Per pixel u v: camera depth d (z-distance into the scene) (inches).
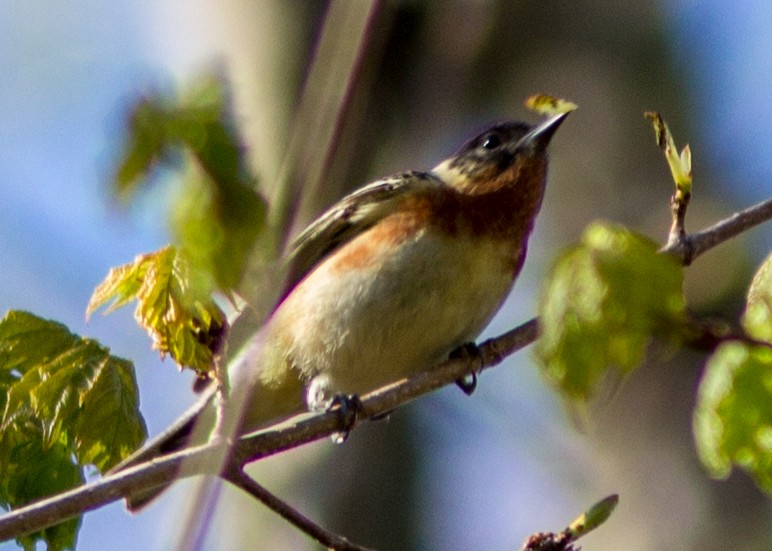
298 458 577.9
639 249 233.0
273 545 548.1
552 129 442.3
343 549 308.7
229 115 171.9
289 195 223.1
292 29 573.6
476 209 426.6
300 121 231.9
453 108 645.9
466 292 419.2
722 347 256.5
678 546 560.7
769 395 253.9
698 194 596.1
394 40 651.5
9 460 313.7
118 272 291.3
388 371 428.5
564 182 602.9
